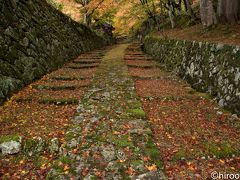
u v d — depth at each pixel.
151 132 6.07
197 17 20.38
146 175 4.49
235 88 7.45
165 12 32.19
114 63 15.76
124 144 5.46
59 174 4.58
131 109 7.52
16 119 6.98
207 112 7.54
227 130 6.32
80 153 5.20
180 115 7.34
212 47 9.42
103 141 5.62
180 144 5.62
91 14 31.25
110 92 9.27
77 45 20.98
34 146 5.46
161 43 18.25
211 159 5.07
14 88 9.22
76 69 14.23
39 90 9.78
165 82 11.17
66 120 6.91
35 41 12.54
